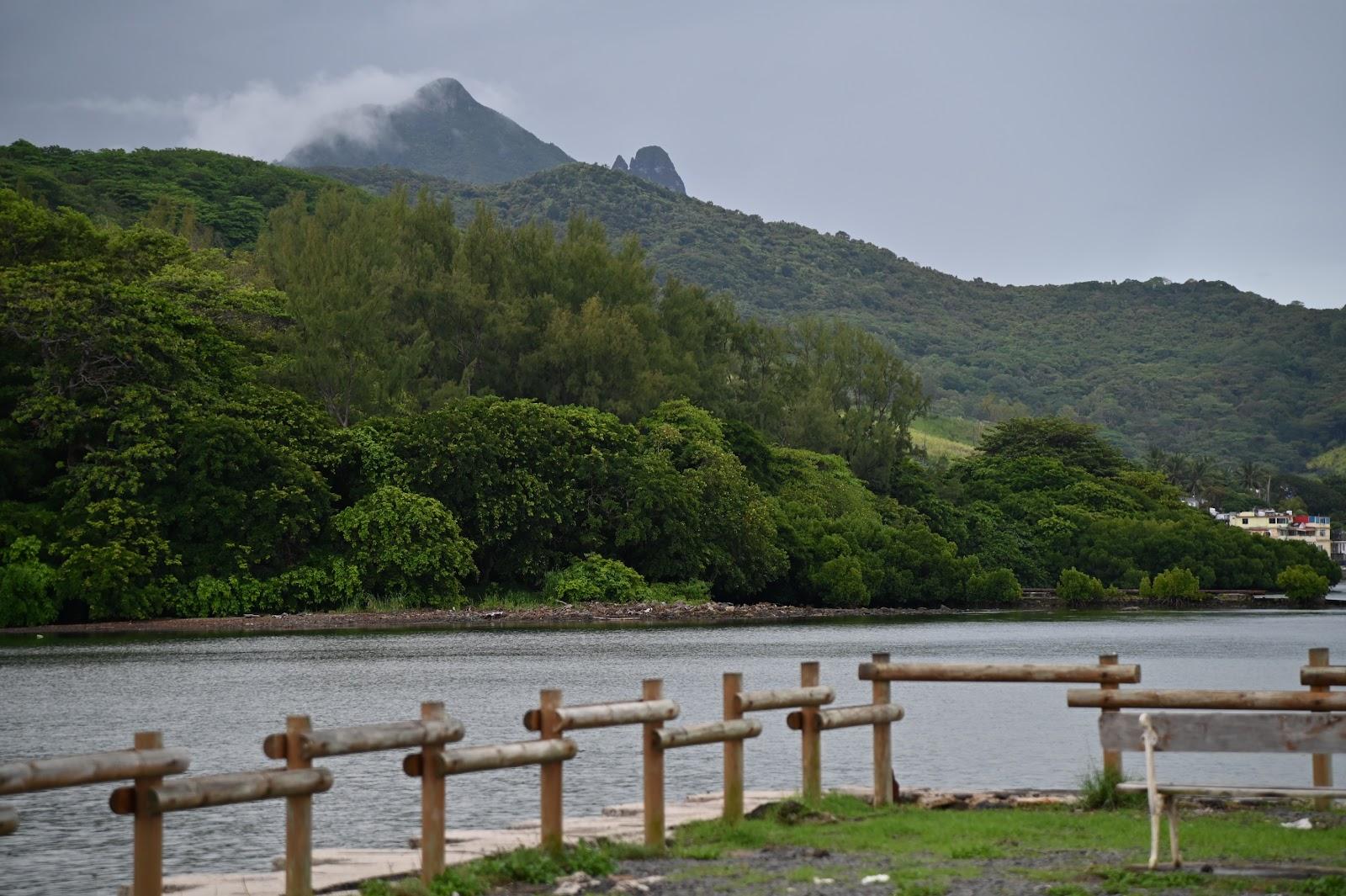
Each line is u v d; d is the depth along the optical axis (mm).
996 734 31656
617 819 19656
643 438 106188
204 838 21391
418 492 89938
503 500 91438
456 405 99812
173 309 88188
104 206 179500
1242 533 145500
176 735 32531
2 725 34406
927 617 100812
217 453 81562
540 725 15703
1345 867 14789
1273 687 44406
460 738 14633
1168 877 14414
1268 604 124438
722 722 17734
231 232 192750
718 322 146875
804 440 139875
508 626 79000
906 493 139375
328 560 84875
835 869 15477
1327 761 19359
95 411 81375
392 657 55969
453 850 17438
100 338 82000
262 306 99625
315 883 15508
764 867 15703
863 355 148875
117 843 20797
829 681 46312
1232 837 16922
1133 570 135875
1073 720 34281
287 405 89938
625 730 33594
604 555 98938
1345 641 72250
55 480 80688
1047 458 167875
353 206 135625
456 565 86875
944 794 20391
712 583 102188
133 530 78250
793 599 111250
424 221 130250
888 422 142375
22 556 75250
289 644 63031
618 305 130000
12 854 19969
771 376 147000
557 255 132750
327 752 13188
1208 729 15266
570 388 119000
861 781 25734
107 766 11656
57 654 57188
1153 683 46219
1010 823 18203
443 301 120938
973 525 137250
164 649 60219
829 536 110875
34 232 91938
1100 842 16781
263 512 82188
